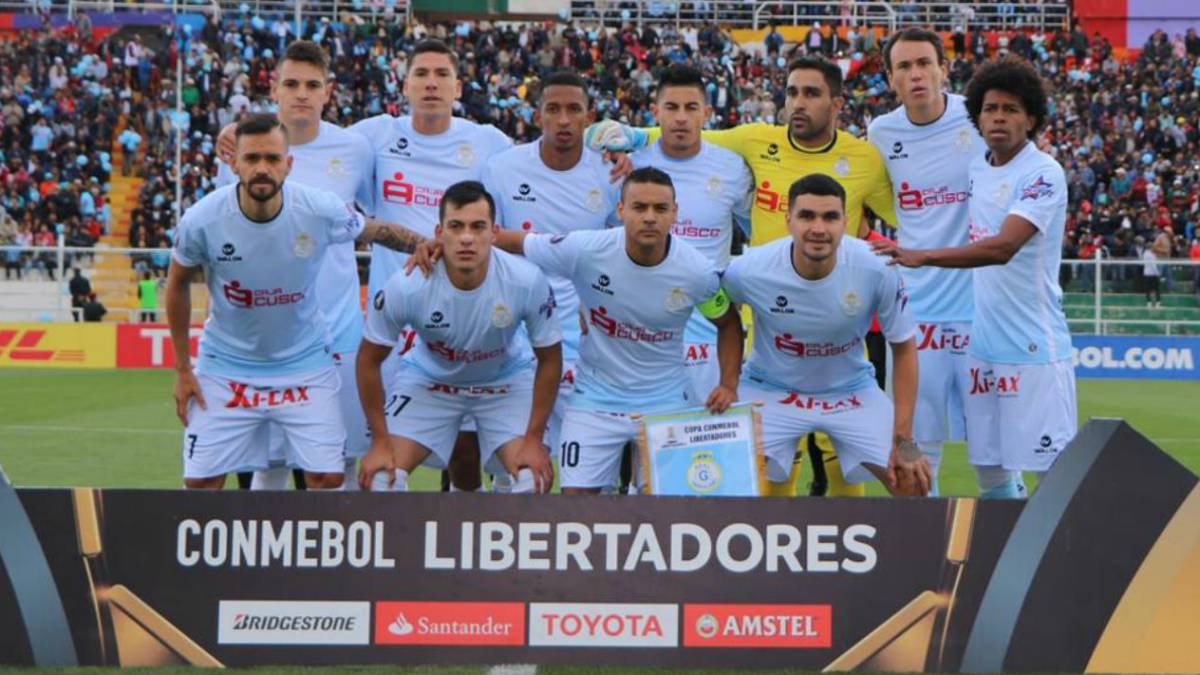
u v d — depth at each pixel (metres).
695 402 6.84
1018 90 6.43
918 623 4.78
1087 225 25.77
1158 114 29.62
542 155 7.34
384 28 32.41
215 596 4.80
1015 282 6.61
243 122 5.97
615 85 31.03
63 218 26.31
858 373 6.71
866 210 8.41
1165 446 12.68
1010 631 4.74
